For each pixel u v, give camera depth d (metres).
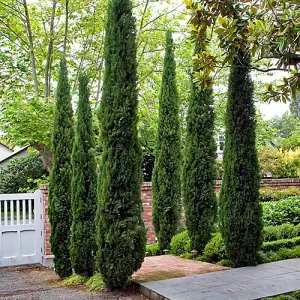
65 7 10.88
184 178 7.34
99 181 5.24
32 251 7.82
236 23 4.20
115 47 5.23
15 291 5.47
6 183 16.19
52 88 11.90
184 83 12.27
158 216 8.24
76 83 11.48
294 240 6.96
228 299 4.32
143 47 11.74
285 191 11.20
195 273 5.66
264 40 3.90
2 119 9.97
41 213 7.94
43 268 7.44
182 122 12.58
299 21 3.74
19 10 10.83
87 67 11.69
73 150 6.00
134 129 5.24
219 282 5.06
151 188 9.36
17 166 16.58
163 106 8.39
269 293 4.54
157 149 8.42
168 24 11.47
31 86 11.45
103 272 5.12
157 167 8.37
